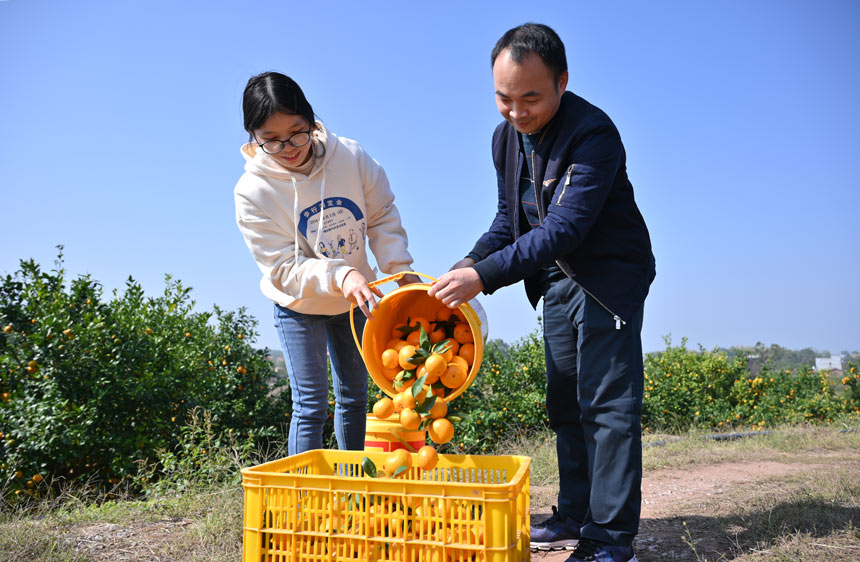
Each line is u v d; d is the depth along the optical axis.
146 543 2.89
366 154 3.23
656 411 8.98
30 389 5.27
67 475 5.34
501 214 3.01
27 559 2.66
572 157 2.44
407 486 2.04
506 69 2.31
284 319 3.06
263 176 2.98
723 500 3.65
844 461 5.33
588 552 2.41
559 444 2.92
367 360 2.58
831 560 2.41
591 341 2.52
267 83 2.68
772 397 10.30
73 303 5.75
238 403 6.68
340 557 2.09
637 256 2.55
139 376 5.76
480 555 2.00
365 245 3.25
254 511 2.17
